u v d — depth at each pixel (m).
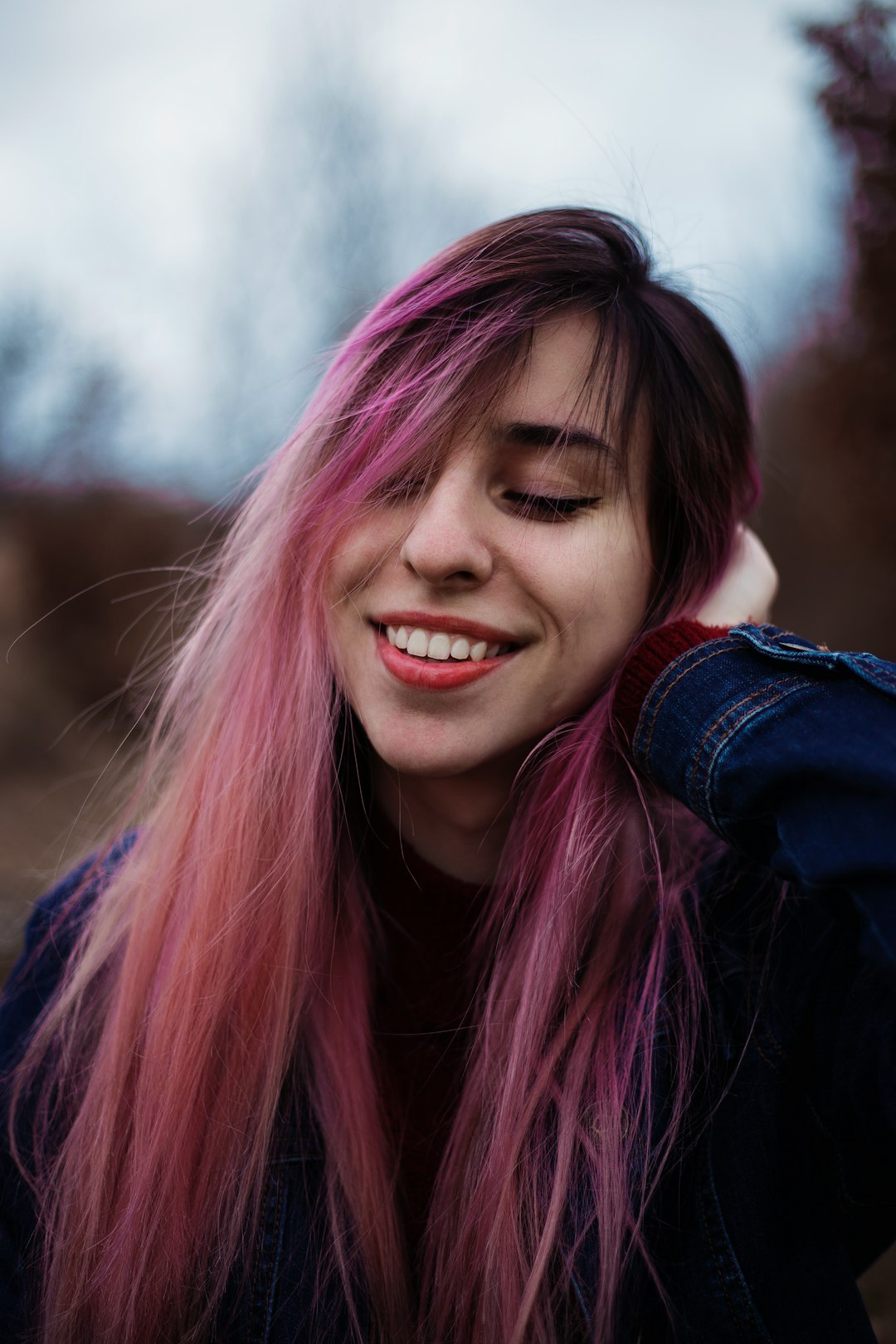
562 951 0.94
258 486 1.11
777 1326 0.84
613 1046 0.92
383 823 1.06
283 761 1.02
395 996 1.05
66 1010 1.07
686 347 0.97
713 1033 0.92
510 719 0.93
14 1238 1.01
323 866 1.03
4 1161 1.03
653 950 0.95
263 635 1.04
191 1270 0.92
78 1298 0.93
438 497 0.88
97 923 1.09
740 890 0.98
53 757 5.52
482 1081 0.94
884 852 0.72
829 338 5.67
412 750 0.93
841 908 0.76
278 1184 0.95
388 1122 0.99
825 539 6.03
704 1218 0.87
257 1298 0.91
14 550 6.84
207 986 0.99
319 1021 1.01
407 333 0.95
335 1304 0.90
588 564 0.90
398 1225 0.95
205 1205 0.94
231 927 1.00
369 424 0.95
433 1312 0.89
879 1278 2.09
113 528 6.85
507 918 0.98
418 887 1.05
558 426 0.88
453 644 0.91
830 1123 0.85
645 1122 0.89
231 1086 0.97
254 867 1.02
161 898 1.05
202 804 1.06
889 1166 0.82
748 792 0.81
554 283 0.90
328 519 0.94
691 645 0.92
